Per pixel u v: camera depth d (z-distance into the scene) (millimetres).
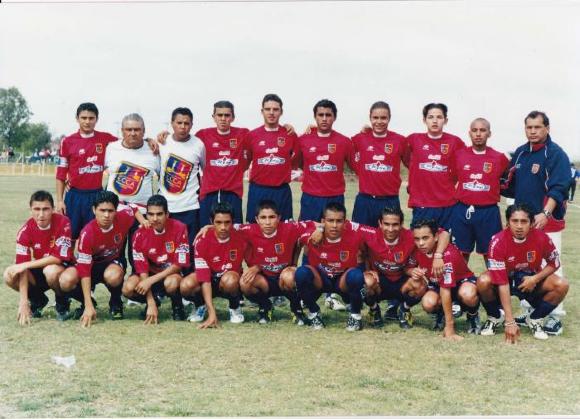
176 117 6387
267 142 6590
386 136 6512
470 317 5477
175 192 6461
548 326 5379
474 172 6145
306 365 4434
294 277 5457
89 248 5559
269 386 4012
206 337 5148
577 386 4074
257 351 4754
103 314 5953
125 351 4707
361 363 4492
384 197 6531
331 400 3785
